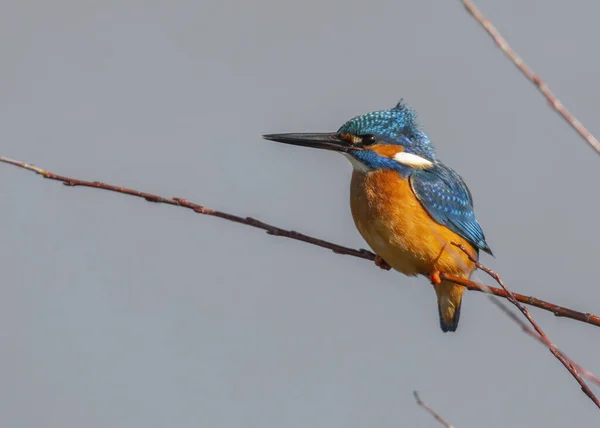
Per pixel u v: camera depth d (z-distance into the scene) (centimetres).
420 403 699
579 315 744
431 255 1032
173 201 898
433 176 1059
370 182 1055
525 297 766
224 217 916
